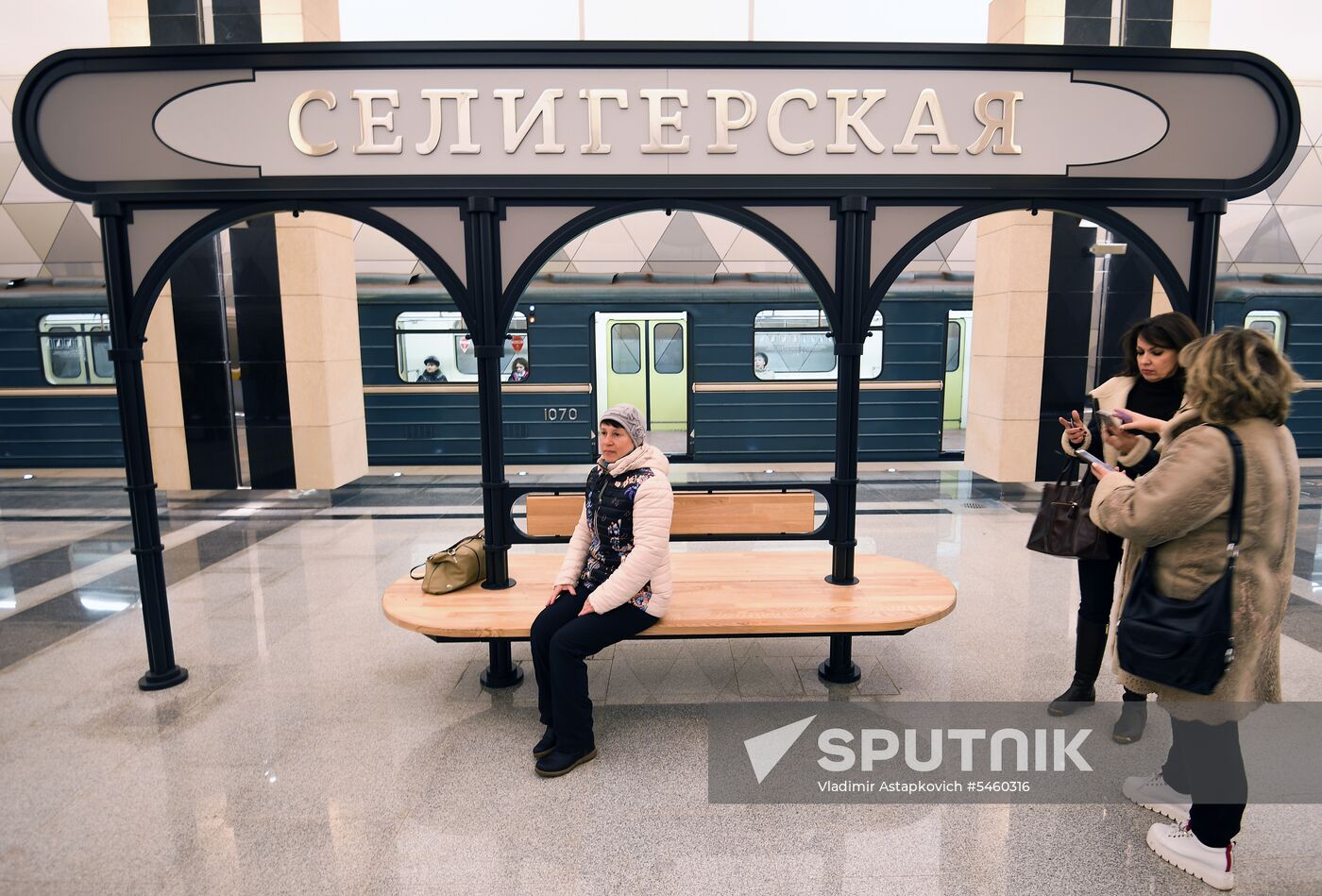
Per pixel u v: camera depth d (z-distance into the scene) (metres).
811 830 2.69
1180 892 2.38
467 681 3.89
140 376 3.63
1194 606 2.12
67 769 3.09
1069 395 7.91
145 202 3.41
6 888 2.41
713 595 3.53
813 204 3.38
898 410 9.18
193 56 3.24
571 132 3.27
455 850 2.59
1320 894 2.36
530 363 9.23
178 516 7.50
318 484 8.34
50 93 3.26
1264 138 3.32
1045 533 3.20
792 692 3.74
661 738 3.31
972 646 4.25
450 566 3.63
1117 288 7.70
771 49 3.22
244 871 2.49
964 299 9.02
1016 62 3.26
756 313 9.09
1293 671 3.84
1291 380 2.05
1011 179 3.33
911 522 6.99
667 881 2.44
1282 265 8.99
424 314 9.18
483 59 3.21
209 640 4.42
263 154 3.30
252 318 8.06
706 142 3.28
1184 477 2.05
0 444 9.35
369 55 3.21
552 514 3.65
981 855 2.55
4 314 9.09
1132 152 3.32
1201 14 7.48
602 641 3.04
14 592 5.32
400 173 3.29
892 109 3.28
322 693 3.75
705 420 9.23
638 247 9.20
